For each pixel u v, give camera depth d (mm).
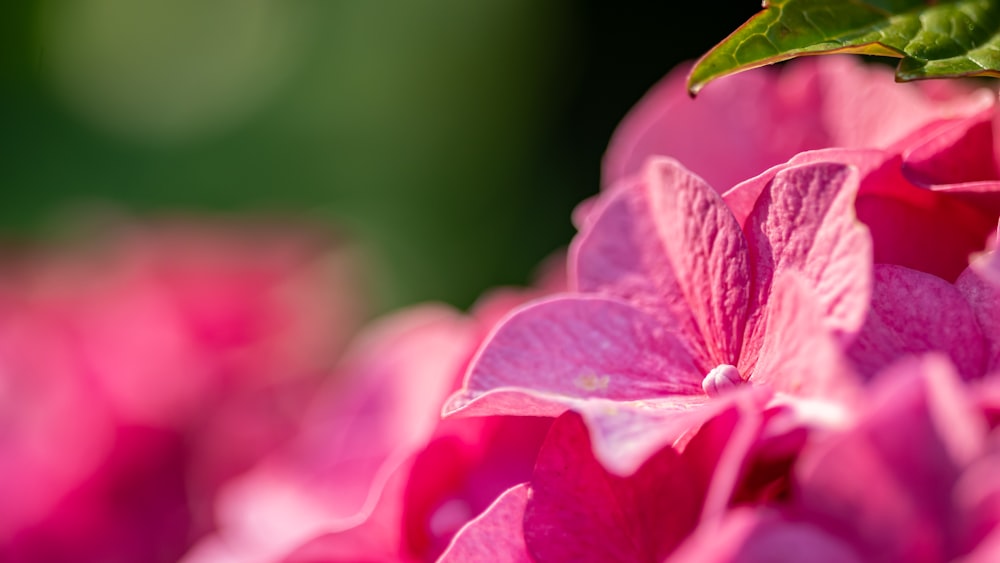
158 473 390
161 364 406
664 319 242
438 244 1045
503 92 1068
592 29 1043
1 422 377
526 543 230
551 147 1060
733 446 212
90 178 1071
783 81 270
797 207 227
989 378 221
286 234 515
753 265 232
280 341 449
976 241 233
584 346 240
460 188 1060
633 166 277
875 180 234
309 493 301
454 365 260
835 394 212
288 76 1111
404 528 253
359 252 601
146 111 1127
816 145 264
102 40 1153
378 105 1081
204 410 411
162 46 1166
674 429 217
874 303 225
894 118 254
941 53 236
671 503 226
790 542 208
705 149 274
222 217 573
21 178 1047
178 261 461
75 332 401
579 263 248
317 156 1078
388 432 295
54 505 368
